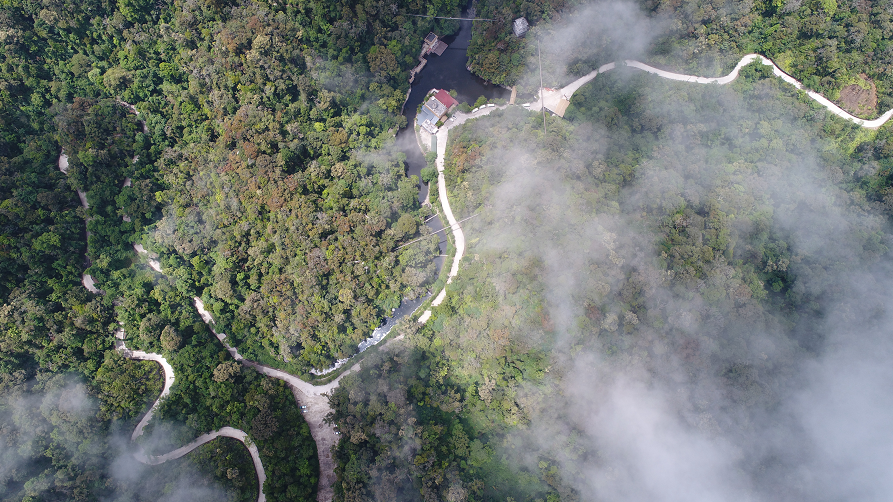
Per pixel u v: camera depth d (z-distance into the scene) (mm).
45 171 153375
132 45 164000
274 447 136875
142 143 161000
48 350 139625
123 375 141000
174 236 151250
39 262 143250
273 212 153250
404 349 147125
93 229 150625
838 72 154750
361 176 161500
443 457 135625
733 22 161375
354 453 134875
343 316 148375
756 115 159750
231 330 151125
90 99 160750
